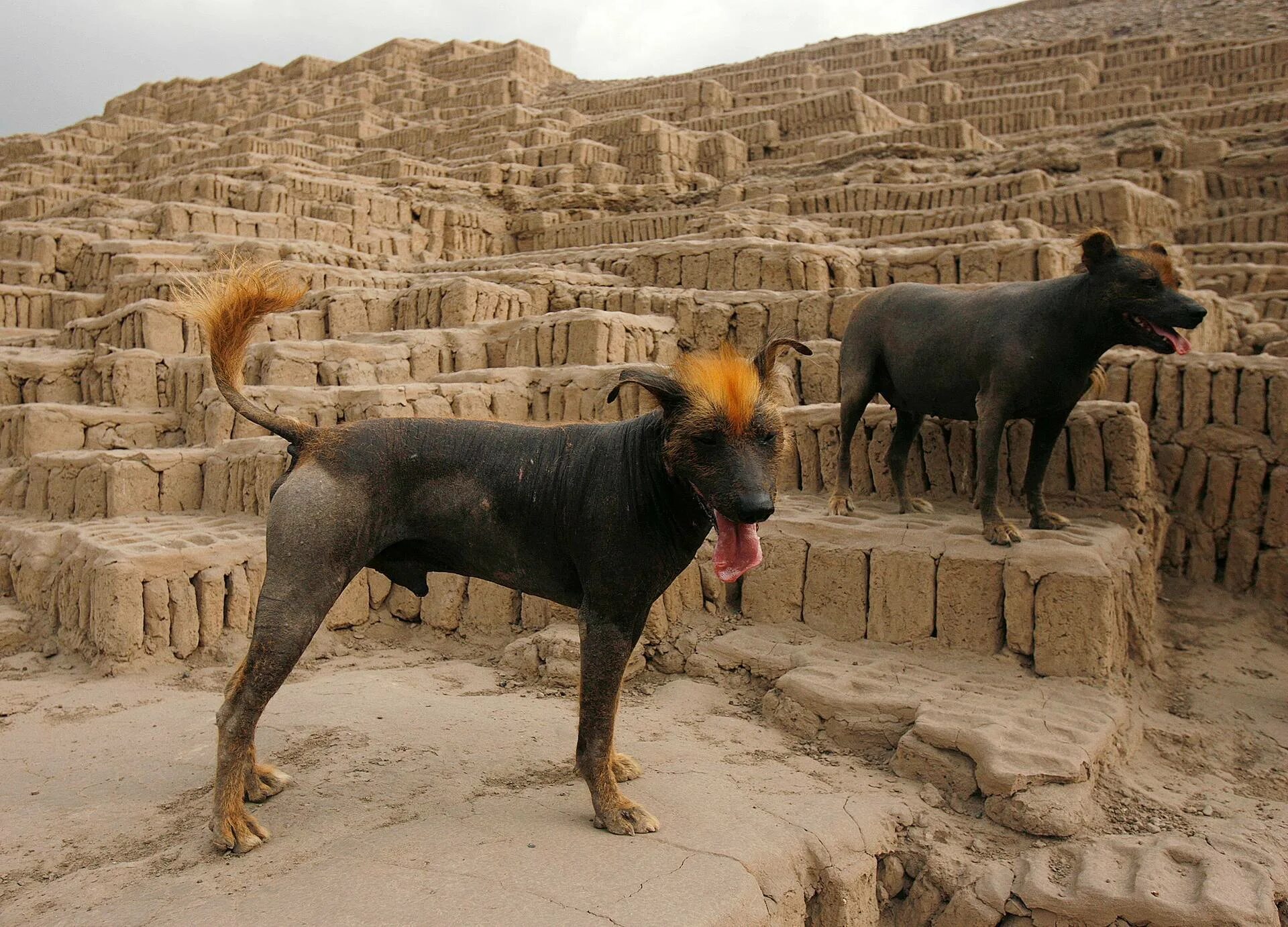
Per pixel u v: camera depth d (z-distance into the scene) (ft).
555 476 12.67
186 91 139.54
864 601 20.45
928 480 24.75
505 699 18.47
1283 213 47.78
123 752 15.60
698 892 10.93
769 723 18.17
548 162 73.46
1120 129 57.67
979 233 39.75
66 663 21.36
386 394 26.63
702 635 21.17
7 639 22.59
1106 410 22.74
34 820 13.14
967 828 14.80
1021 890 13.34
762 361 12.08
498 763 15.05
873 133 66.08
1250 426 24.84
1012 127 72.64
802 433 26.22
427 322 38.47
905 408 23.08
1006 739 15.56
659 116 86.43
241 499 26.50
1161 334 17.84
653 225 56.39
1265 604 24.20
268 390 27.96
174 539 22.29
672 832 12.60
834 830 13.42
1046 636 18.31
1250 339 36.65
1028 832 14.52
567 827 12.64
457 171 72.74
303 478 12.29
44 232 51.39
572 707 18.08
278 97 122.31
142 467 27.07
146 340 36.81
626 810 12.66
